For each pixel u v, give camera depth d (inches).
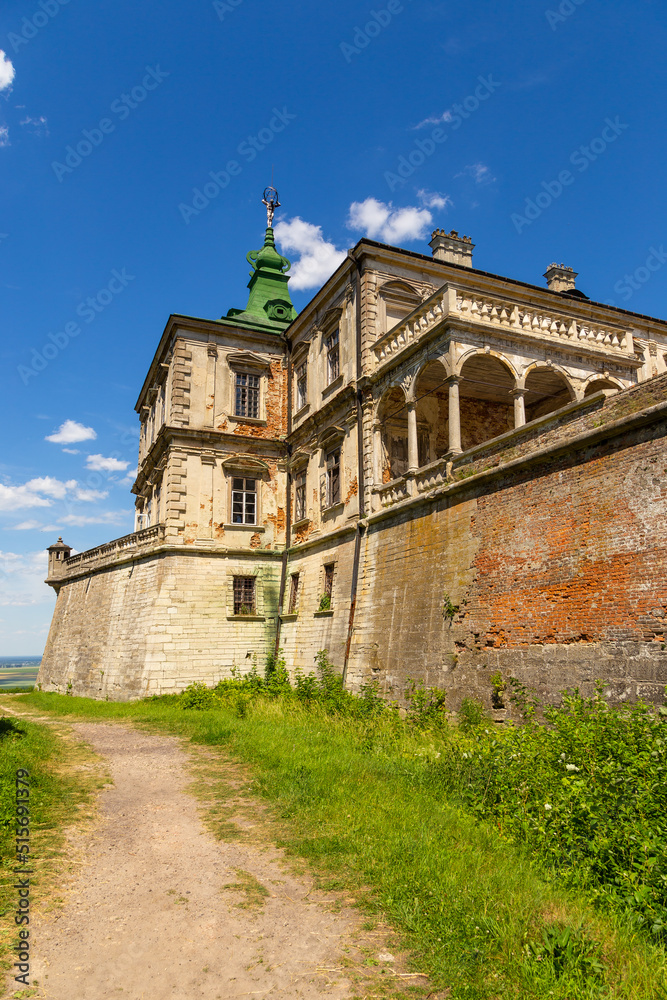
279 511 1083.9
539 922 224.1
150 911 245.4
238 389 1104.2
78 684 1164.5
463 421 919.0
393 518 738.2
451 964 205.5
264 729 571.5
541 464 530.6
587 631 458.0
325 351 986.7
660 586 412.8
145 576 1023.0
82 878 273.0
